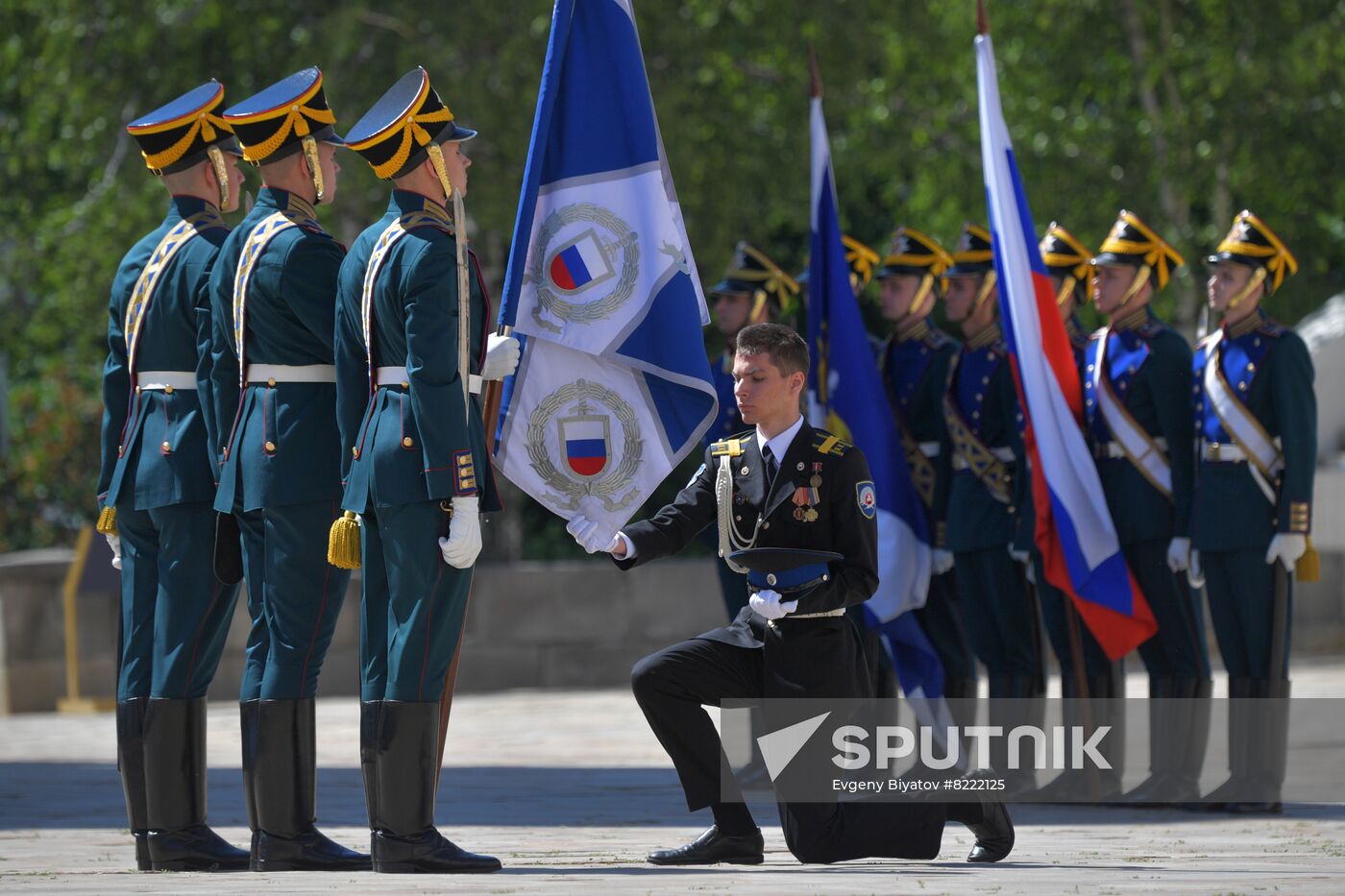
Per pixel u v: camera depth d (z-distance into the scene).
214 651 19.22
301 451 17.92
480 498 17.38
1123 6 63.59
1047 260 27.23
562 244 19.08
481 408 17.38
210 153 19.59
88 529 47.59
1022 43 65.00
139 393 19.42
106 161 57.78
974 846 17.98
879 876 16.03
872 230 75.12
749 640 17.17
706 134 59.03
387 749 16.84
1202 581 25.22
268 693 18.02
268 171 18.45
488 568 49.62
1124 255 25.81
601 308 18.95
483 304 17.25
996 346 26.77
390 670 16.92
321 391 18.09
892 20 60.78
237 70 56.22
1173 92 62.91
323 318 17.86
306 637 18.09
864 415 26.39
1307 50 61.25
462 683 49.06
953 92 64.69
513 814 23.89
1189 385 25.62
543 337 18.92
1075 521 25.16
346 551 16.92
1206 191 64.69
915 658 26.17
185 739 18.88
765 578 16.73
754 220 60.19
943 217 64.25
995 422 26.59
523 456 18.86
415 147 16.95
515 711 41.38
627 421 18.86
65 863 19.20
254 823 18.11
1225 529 24.80
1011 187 25.92
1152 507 25.58
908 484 26.27
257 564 18.42
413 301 16.56
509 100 52.59
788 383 16.98
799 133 59.78
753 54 62.28
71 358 65.38
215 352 18.50
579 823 22.91
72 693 47.03
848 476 16.81
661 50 56.91
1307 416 24.58
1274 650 24.78
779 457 16.95
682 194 56.31
